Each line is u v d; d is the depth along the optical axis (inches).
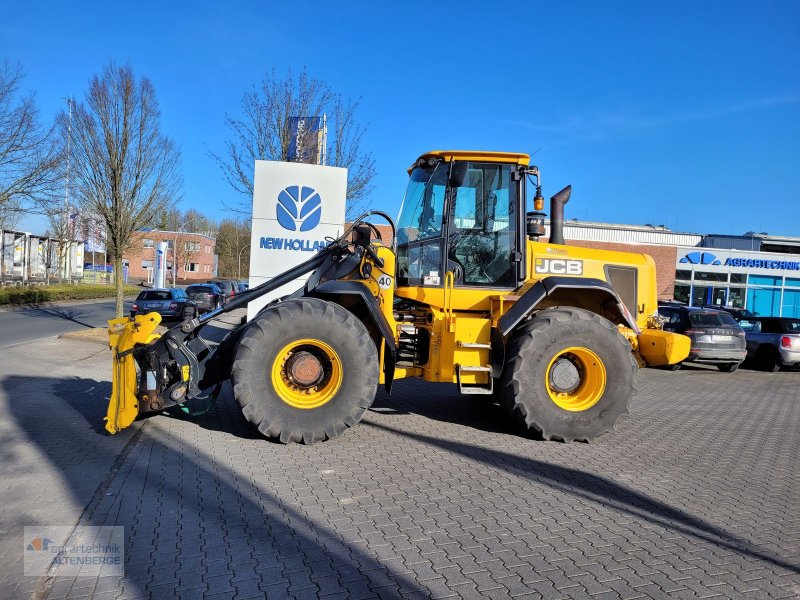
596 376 246.5
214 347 246.8
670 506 178.7
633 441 258.1
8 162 629.9
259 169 438.6
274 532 150.1
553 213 294.5
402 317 261.4
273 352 220.7
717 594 126.9
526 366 239.1
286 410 221.6
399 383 389.1
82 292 1387.8
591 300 275.3
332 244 261.7
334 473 196.7
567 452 233.3
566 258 275.0
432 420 280.1
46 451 212.1
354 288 236.8
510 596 123.0
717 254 1279.5
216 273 3361.2
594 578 131.8
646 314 292.0
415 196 270.5
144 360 229.5
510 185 262.7
